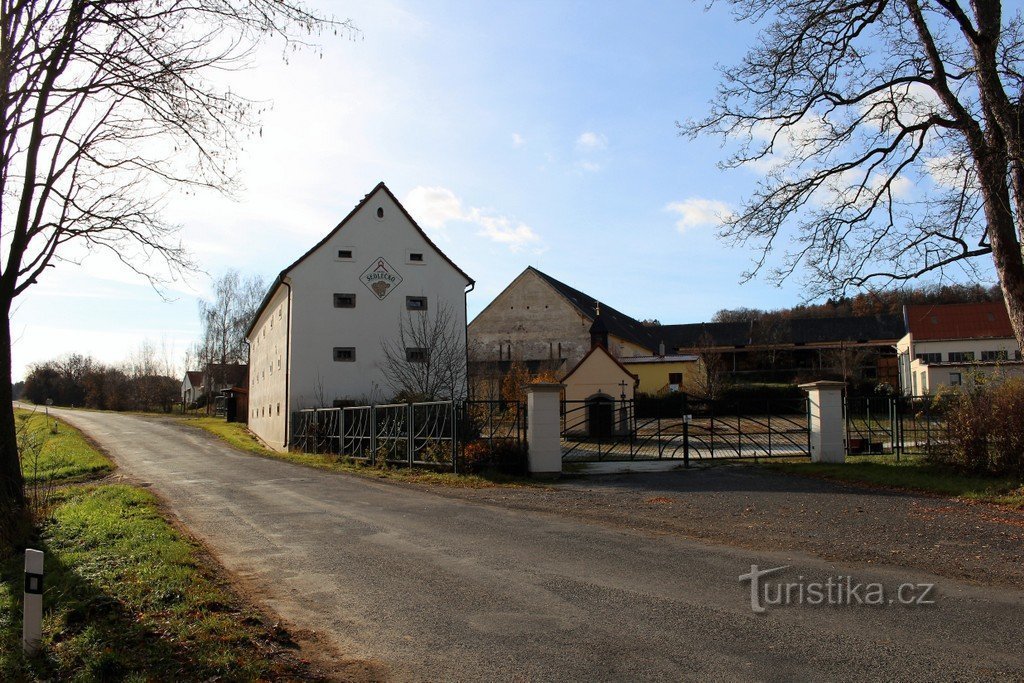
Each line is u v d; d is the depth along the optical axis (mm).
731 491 14625
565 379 32969
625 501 13633
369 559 9062
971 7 13758
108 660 5238
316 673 5352
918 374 47438
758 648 5664
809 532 10273
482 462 18266
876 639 5828
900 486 14523
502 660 5531
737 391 46406
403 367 33062
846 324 71688
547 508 13008
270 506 13758
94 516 11188
